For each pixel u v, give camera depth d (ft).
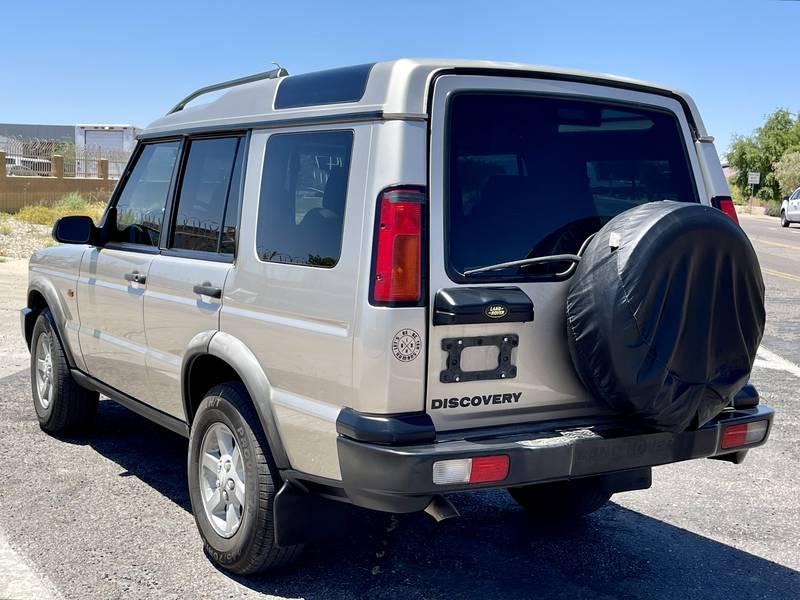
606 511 17.63
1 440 20.79
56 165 103.04
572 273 12.42
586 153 13.14
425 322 11.37
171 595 13.21
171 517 16.35
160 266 16.03
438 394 11.55
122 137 135.13
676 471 20.47
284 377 12.75
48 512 16.39
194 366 15.03
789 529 16.96
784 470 20.67
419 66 11.69
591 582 14.23
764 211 218.18
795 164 215.51
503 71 12.41
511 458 11.34
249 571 13.64
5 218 83.56
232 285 13.92
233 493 13.80
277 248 13.07
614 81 13.57
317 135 12.72
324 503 13.08
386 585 13.82
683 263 11.48
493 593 13.67
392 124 11.52
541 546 15.65
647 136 13.88
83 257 19.22
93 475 18.56
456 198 11.82
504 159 12.31
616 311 11.37
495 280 11.90
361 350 11.32
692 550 15.76
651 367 11.47
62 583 13.47
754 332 12.29
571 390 12.60
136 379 17.19
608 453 12.04
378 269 11.29
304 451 12.34
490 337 11.80
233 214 14.33
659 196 13.93
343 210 11.97
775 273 66.49
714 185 14.44
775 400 27.27
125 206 18.12
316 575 14.07
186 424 15.69
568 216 12.75
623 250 11.45
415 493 10.99
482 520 16.84
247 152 14.28
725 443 13.21
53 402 20.66
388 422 11.22
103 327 18.31
